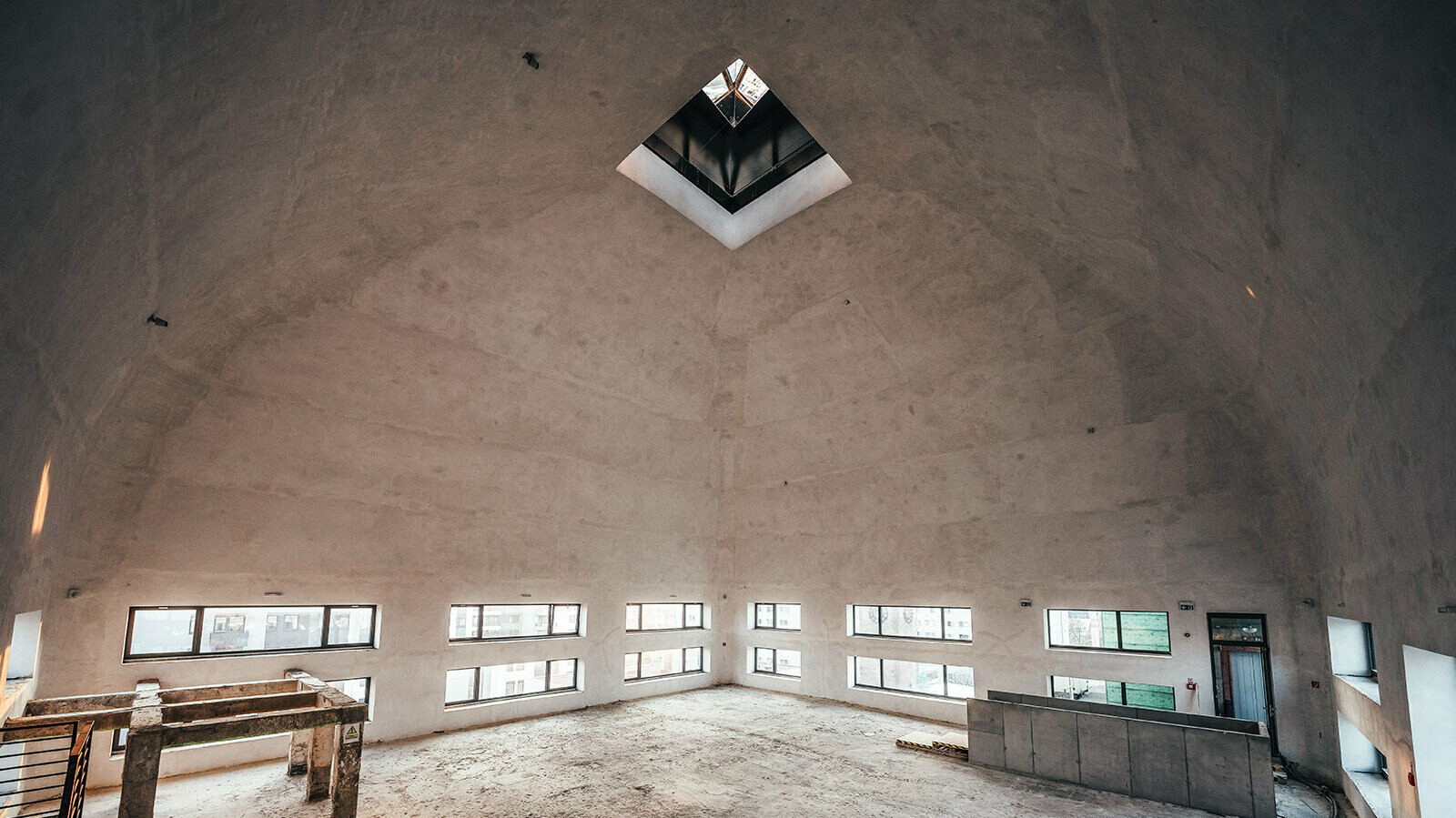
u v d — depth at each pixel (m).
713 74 9.55
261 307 10.48
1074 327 12.59
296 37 5.07
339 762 7.45
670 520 17.50
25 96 3.04
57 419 6.02
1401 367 4.95
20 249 3.71
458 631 13.71
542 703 14.51
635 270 14.12
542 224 12.24
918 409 15.06
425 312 12.32
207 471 10.59
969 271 12.80
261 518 11.11
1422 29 3.20
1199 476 11.75
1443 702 5.94
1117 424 12.67
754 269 15.11
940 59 7.98
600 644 15.73
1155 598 12.05
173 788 9.46
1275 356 8.15
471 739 12.45
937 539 14.94
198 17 4.02
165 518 10.20
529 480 14.70
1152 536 12.17
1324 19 3.78
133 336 7.17
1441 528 4.93
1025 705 10.79
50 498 7.04
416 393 12.85
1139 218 8.55
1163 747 9.55
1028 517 13.66
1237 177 5.89
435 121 8.28
